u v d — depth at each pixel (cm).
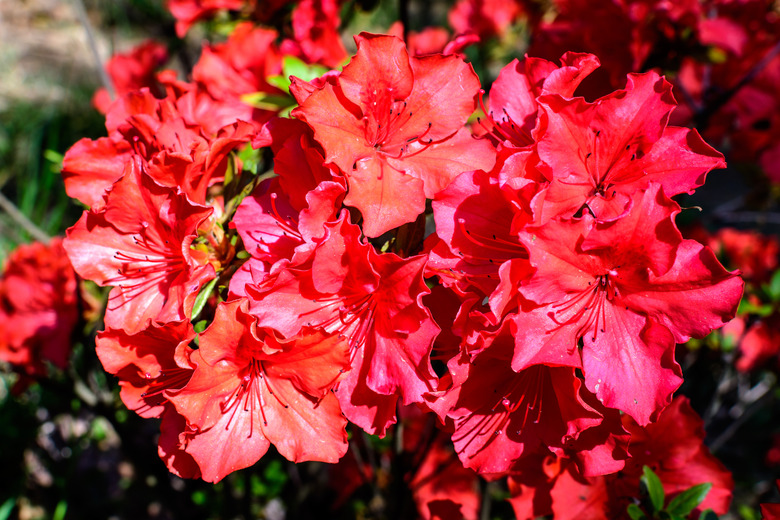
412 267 30
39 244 51
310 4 43
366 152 31
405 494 44
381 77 31
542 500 38
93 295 51
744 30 44
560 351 30
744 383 70
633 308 31
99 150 34
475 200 31
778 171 52
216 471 31
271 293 30
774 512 34
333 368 30
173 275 33
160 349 32
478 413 32
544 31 45
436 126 32
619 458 32
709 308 30
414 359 30
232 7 47
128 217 33
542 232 29
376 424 31
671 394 30
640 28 43
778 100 51
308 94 32
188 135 35
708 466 38
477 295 31
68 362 50
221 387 31
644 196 30
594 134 31
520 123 33
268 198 33
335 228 30
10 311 49
